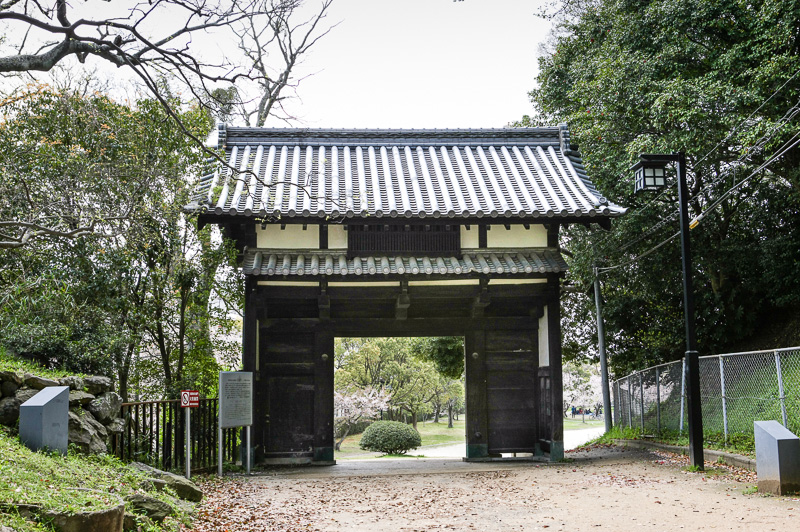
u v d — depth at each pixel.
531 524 7.71
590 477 11.62
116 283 13.05
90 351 11.78
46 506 5.30
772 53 14.51
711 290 19.50
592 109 17.34
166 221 14.09
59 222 11.68
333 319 15.67
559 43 22.78
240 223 14.95
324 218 14.45
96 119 12.52
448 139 18.05
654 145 15.45
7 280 11.84
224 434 14.41
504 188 16.02
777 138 13.69
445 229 15.38
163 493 8.15
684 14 15.65
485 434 15.52
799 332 17.58
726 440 13.04
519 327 15.85
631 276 20.03
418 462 16.41
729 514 7.76
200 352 16.66
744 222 18.69
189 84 7.32
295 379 15.40
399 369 41.31
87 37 6.46
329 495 10.34
